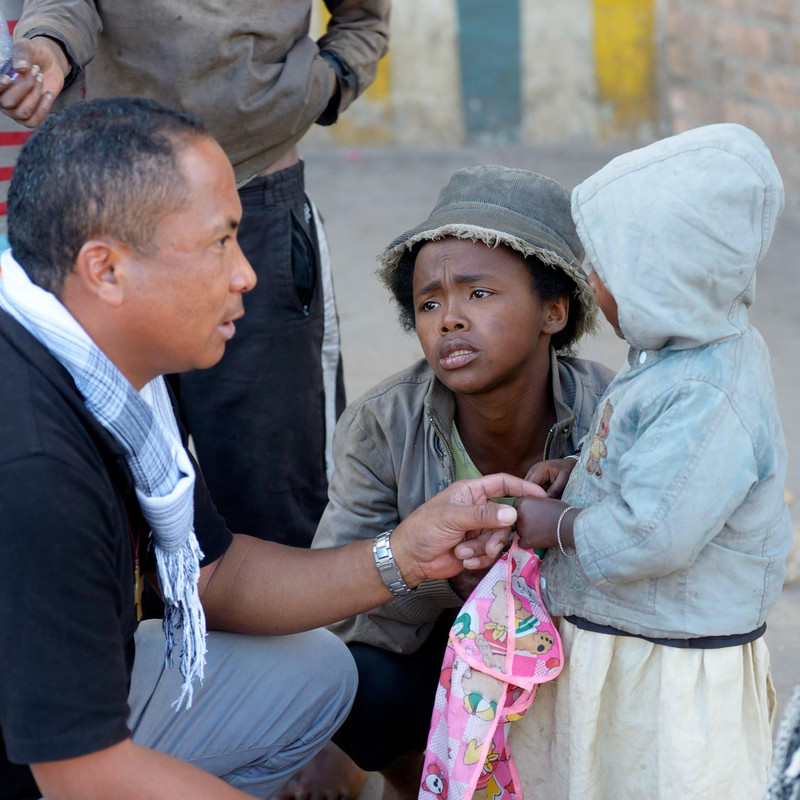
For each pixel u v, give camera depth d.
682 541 1.62
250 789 2.04
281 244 2.66
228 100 2.52
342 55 2.80
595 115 7.16
